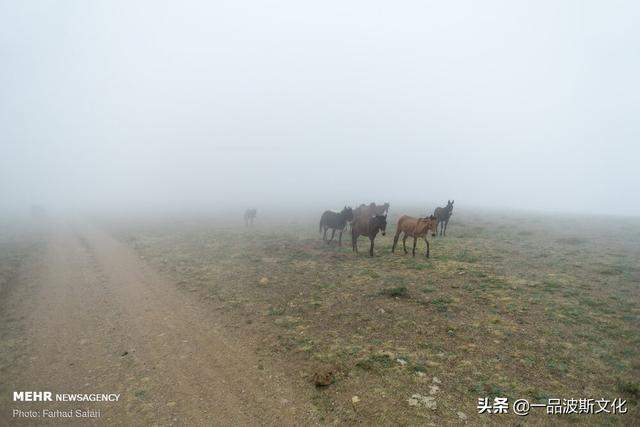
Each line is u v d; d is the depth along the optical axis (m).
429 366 7.56
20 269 17.75
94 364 8.38
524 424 5.73
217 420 6.24
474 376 7.14
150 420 6.28
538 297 11.15
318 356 8.18
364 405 6.39
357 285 13.18
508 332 8.93
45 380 7.73
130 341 9.53
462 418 5.92
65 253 22.14
